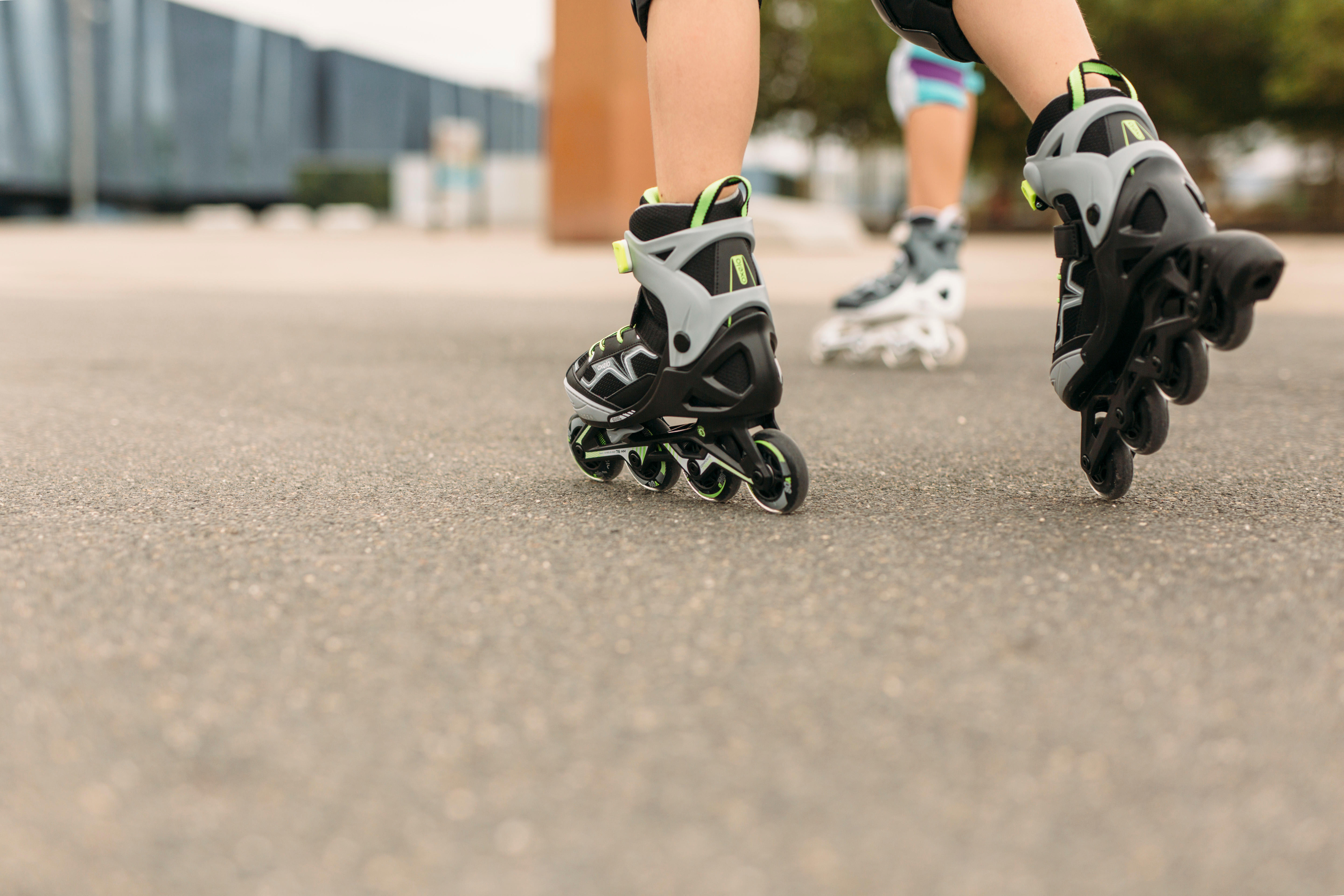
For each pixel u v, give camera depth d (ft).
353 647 2.59
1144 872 1.68
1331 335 11.95
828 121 68.18
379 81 118.32
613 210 37.14
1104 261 3.62
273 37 110.42
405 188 90.99
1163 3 59.16
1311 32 53.98
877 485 4.53
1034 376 8.90
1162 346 3.46
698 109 3.89
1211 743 2.10
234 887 1.64
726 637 2.65
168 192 106.11
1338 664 2.51
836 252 41.19
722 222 3.84
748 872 1.68
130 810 1.85
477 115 132.67
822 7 64.90
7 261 27.17
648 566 3.24
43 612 2.84
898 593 3.00
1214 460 5.20
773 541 3.53
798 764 2.01
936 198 9.25
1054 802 1.88
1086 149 3.69
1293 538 3.63
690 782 1.94
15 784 1.93
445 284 20.70
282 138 113.19
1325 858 1.72
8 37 94.63
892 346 9.31
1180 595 3.00
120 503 4.15
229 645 2.60
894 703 2.28
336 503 4.13
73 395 7.28
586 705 2.26
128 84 101.30
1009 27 3.92
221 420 6.35
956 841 1.76
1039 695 2.32
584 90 36.47
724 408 3.84
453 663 2.49
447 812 1.85
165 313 13.99
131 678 2.40
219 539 3.57
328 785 1.93
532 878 1.66
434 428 6.13
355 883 1.65
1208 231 3.35
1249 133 72.02
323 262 29.12
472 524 3.77
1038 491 4.43
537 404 7.11
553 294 18.47
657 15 3.96
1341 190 66.69
